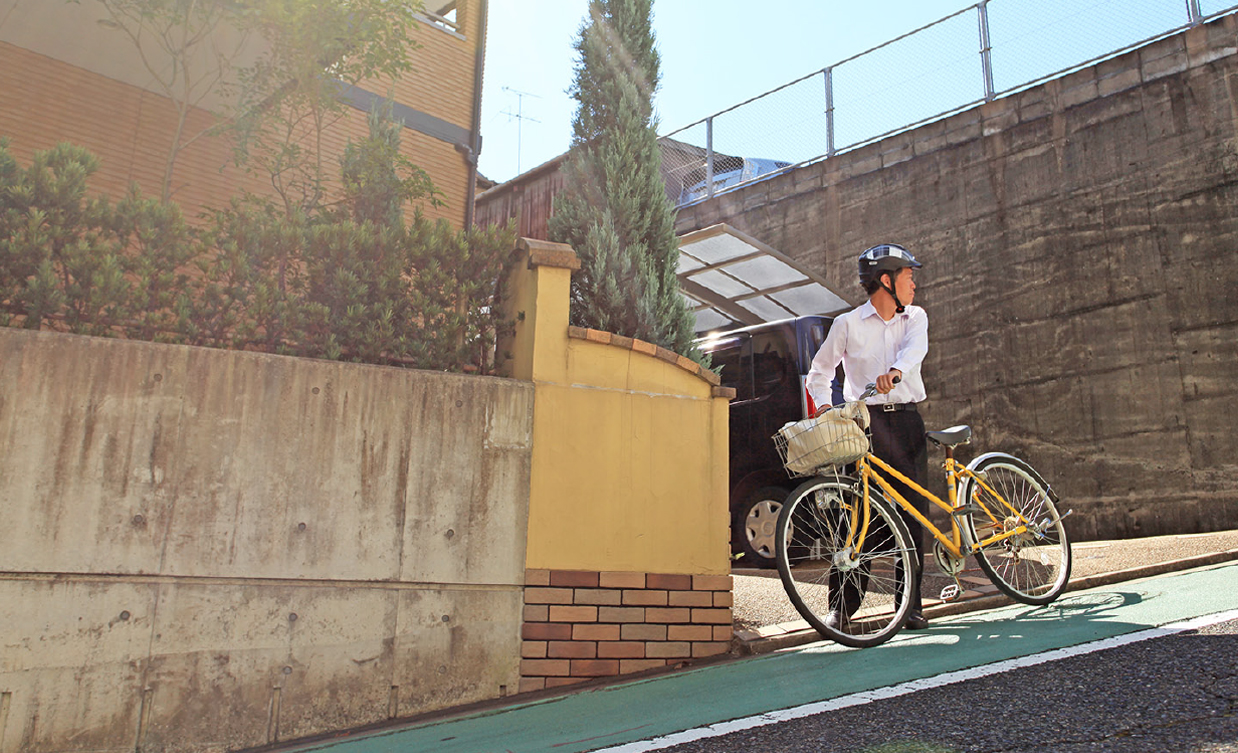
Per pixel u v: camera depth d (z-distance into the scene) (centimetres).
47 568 340
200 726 344
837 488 402
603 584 413
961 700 279
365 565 381
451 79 909
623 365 448
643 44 594
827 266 1114
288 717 355
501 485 410
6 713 325
